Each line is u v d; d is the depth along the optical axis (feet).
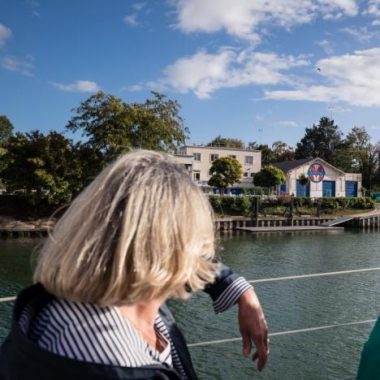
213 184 148.87
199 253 3.34
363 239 113.09
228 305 5.09
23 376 2.87
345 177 183.52
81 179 102.94
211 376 27.50
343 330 36.22
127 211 3.05
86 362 2.78
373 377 4.36
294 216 141.38
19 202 105.81
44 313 3.13
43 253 3.15
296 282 53.78
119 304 3.08
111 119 105.81
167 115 110.93
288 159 303.07
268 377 27.68
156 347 3.61
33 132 104.88
